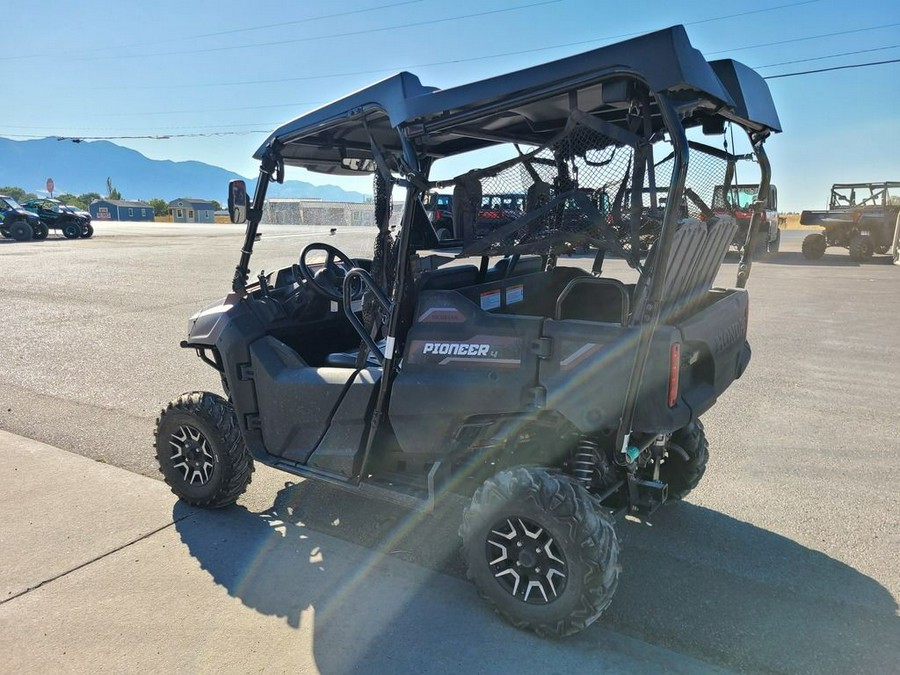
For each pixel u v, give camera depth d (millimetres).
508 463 3287
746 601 3033
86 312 10188
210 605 2998
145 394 6102
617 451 2670
